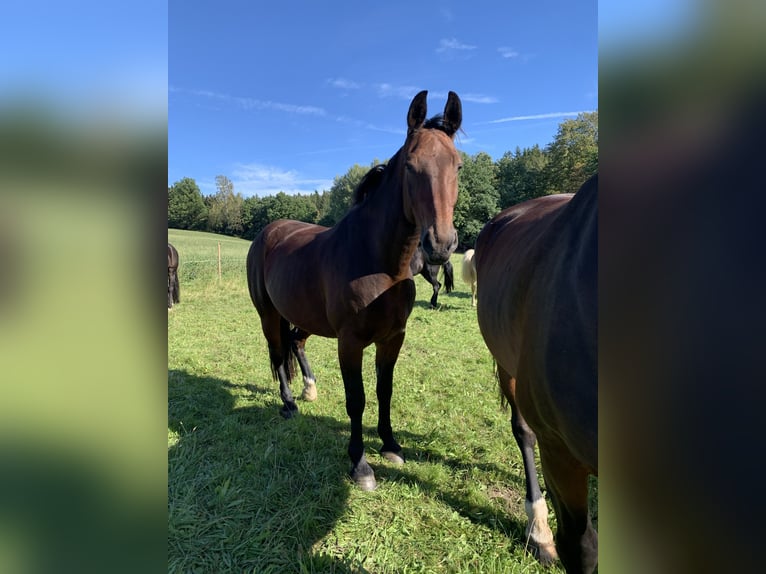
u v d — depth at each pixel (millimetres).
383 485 2594
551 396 1005
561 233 1126
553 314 1003
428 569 1967
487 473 2693
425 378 4484
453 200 2156
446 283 8461
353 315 2529
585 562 1233
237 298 10570
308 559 2012
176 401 3846
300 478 2643
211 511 2344
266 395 4125
